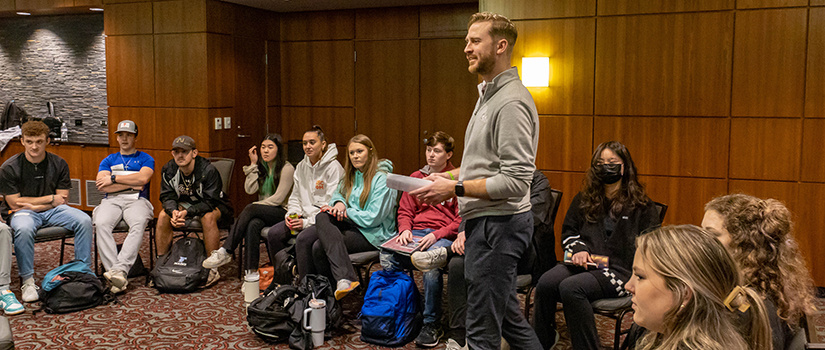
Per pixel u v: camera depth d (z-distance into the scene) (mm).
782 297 1698
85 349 3326
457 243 3168
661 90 4492
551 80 4785
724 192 4410
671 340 1106
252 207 4348
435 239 3459
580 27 4660
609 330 3605
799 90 4141
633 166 2996
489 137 2246
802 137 4164
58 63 7637
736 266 1112
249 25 7090
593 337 2830
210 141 6547
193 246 4492
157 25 6625
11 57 7891
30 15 7625
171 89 6637
